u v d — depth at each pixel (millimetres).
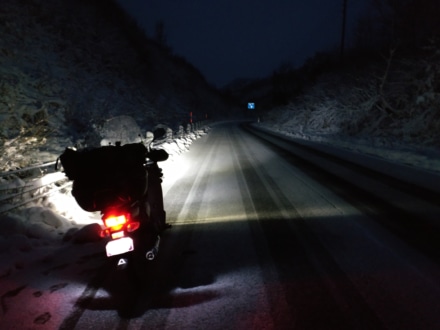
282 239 5715
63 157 4062
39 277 4680
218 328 3393
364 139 22969
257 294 3990
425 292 3920
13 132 10625
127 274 4113
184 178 11695
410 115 22703
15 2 27203
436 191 8789
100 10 42750
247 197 8750
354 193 8781
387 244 5375
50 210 6887
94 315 3721
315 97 38094
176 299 3977
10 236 5746
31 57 21844
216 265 4832
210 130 44750
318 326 3350
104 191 3916
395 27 29969
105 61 34875
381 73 27250
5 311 3844
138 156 4301
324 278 4312
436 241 5473
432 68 21672
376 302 3740
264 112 76875
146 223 4488
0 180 8125
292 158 16172
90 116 18781
